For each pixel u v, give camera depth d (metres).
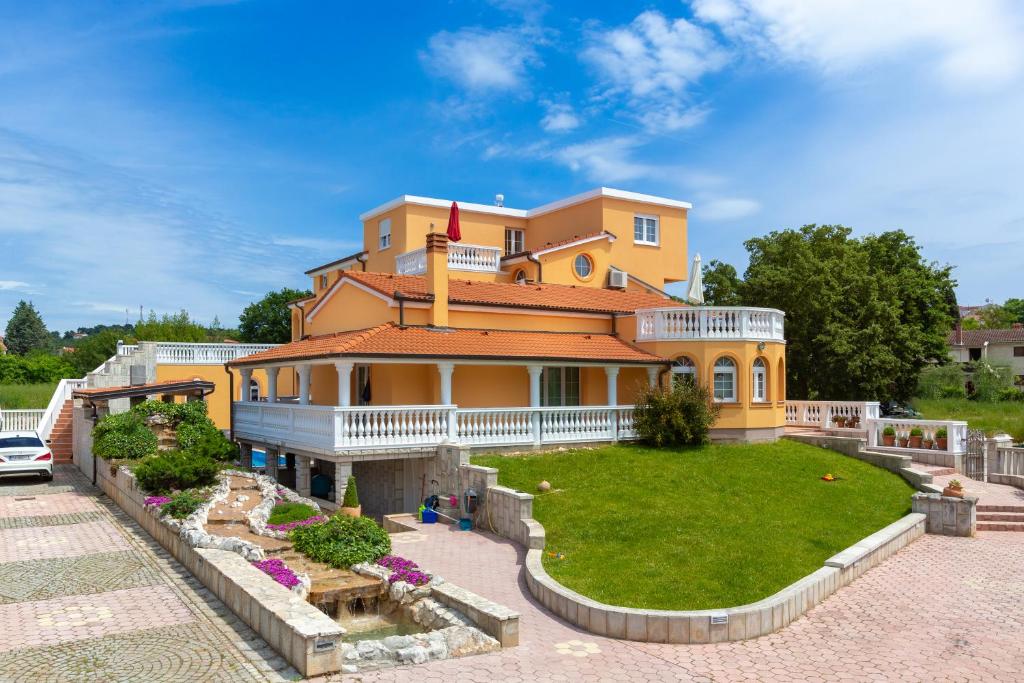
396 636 10.42
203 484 18.88
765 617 11.38
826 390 38.81
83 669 9.34
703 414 24.11
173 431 25.47
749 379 25.97
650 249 37.75
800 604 12.27
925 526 18.33
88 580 13.30
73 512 19.45
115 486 20.75
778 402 26.97
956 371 55.56
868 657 10.46
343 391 20.14
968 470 24.36
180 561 14.48
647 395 24.52
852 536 16.41
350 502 18.52
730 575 13.38
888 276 43.28
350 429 19.56
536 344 24.48
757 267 41.47
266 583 11.37
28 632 10.69
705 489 19.41
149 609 11.70
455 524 18.36
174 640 10.35
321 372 27.84
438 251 23.98
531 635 11.09
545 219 39.34
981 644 10.98
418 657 9.80
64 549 15.54
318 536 14.28
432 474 20.47
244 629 10.77
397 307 23.61
